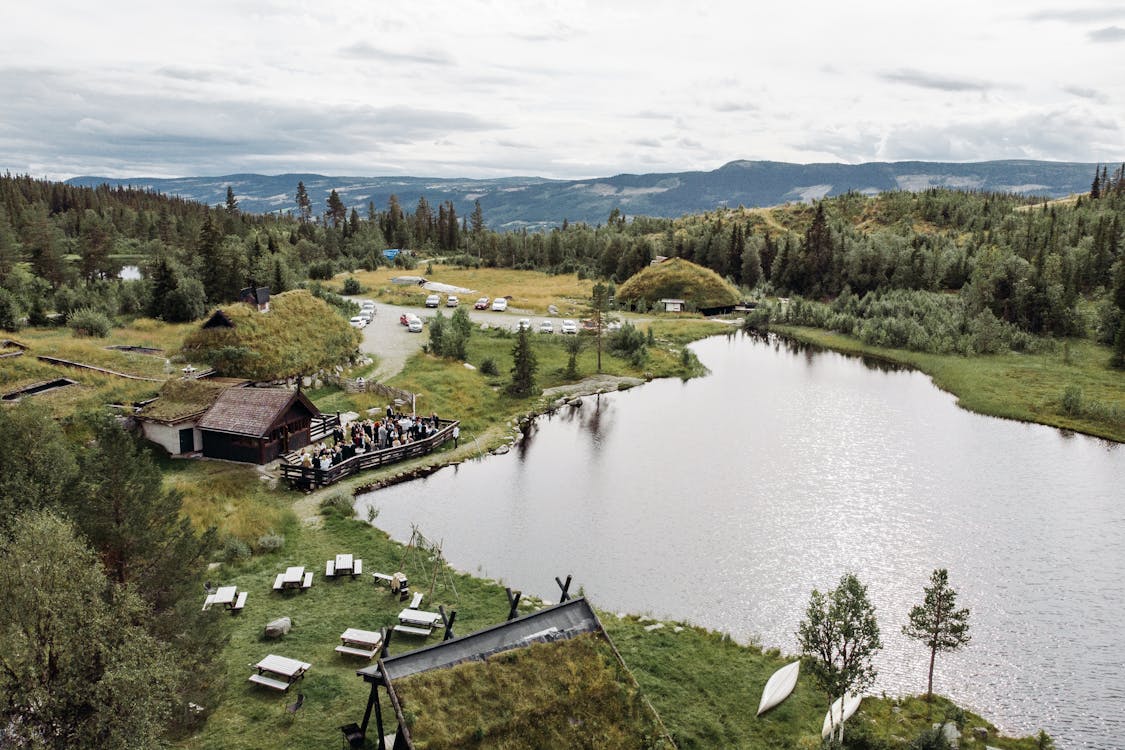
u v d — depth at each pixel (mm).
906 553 42188
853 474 55562
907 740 25312
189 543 22125
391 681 20391
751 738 24750
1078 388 73625
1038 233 153625
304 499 44906
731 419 71188
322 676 25688
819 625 25750
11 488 25750
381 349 86312
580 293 147500
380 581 33969
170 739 20844
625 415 71938
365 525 41281
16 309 72438
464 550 40656
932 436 66125
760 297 152500
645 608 35250
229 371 64000
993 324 101375
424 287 143125
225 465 48469
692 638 31391
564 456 58625
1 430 28141
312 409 52781
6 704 16125
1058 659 31891
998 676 30594
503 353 91250
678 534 44094
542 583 37125
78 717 17031
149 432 49781
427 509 46281
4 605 16688
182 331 76000
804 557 41438
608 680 22312
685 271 147500
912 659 31688
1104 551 42656
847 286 143000
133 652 17359
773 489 52219
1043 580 39062
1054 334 108438
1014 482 54344
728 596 36719
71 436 46156
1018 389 81125
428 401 66250
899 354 103750
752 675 28672
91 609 17547
